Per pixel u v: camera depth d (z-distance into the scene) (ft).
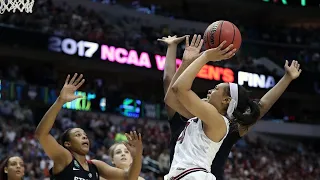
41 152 46.62
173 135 13.60
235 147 66.08
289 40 84.84
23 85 54.60
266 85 75.61
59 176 14.02
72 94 13.75
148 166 49.21
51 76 65.05
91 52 62.18
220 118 11.61
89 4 73.20
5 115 52.03
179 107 13.17
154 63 67.56
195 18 81.82
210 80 70.08
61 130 53.36
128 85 74.59
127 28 73.31
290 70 14.51
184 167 11.55
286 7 87.25
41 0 62.64
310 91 78.18
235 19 89.86
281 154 71.61
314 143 81.00
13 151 45.98
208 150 11.66
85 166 14.64
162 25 78.84
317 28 89.04
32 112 56.08
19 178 17.34
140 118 64.18
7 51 59.41
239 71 73.10
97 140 54.19
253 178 59.26
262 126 76.54
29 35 57.82
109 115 61.82
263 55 82.07
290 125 78.13
